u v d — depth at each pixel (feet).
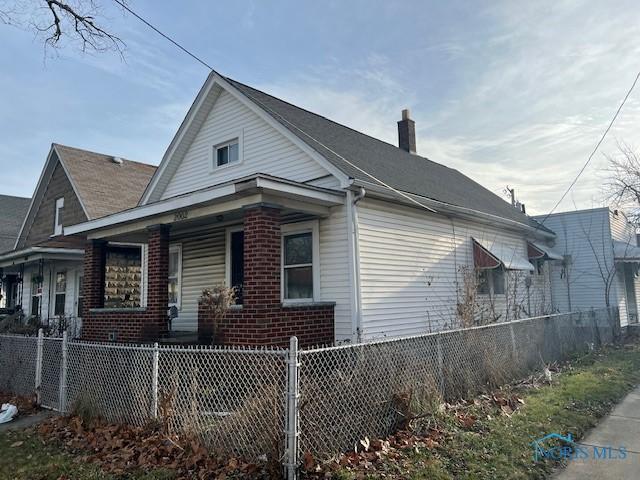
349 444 15.80
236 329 26.05
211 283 38.81
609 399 23.52
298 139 33.30
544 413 20.33
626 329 55.11
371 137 53.67
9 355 27.91
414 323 34.24
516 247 51.96
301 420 14.48
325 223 31.09
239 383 17.75
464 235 42.29
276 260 26.32
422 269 36.06
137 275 53.93
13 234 88.74
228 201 27.32
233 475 14.20
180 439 16.83
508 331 27.86
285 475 13.78
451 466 14.82
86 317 37.86
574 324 38.88
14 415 23.09
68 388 22.99
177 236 42.11
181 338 31.55
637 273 64.85
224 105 40.37
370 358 17.54
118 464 15.93
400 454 15.56
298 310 27.35
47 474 15.39
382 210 32.73
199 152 42.29
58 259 53.62
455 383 22.03
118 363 20.59
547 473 14.79
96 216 54.95
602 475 14.60
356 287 29.19
